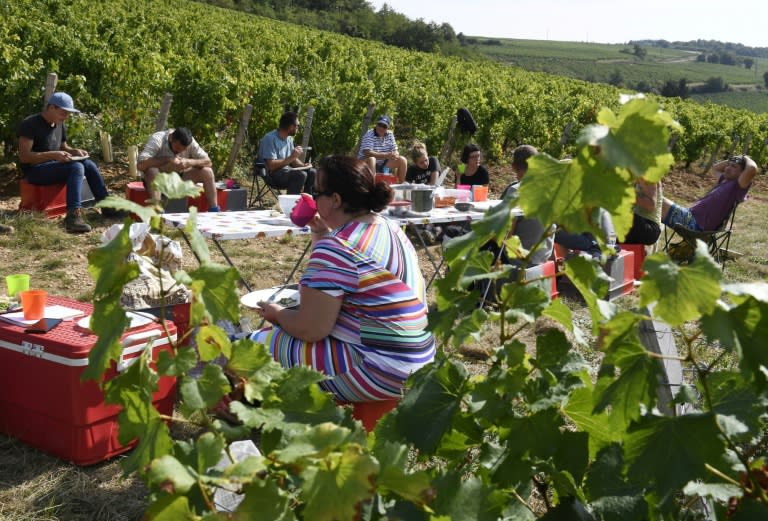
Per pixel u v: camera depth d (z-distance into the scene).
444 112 14.80
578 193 1.10
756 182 17.80
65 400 3.01
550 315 1.43
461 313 1.34
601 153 1.02
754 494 1.21
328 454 1.06
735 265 7.98
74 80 9.42
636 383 1.15
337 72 17.81
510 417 1.36
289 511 1.11
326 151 12.75
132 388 1.24
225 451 1.33
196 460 1.18
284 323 2.78
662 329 2.69
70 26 13.13
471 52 92.81
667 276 1.03
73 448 3.05
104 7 20.50
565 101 18.91
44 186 7.25
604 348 1.16
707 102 30.55
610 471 1.36
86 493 2.89
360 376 2.72
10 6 13.41
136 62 11.10
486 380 1.33
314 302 2.68
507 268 1.30
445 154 14.70
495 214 1.21
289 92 12.30
